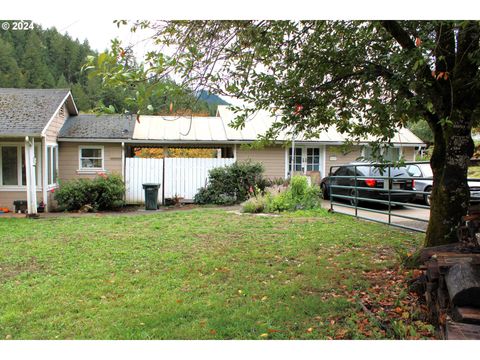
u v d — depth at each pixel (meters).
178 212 12.38
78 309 4.35
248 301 4.56
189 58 3.92
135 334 3.75
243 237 8.12
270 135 5.98
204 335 3.72
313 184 14.56
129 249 7.12
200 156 21.98
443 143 5.59
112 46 3.46
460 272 3.37
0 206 13.65
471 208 4.37
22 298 4.68
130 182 15.55
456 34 4.75
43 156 13.28
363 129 5.64
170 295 4.79
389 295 4.70
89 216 11.90
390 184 9.22
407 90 4.58
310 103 5.28
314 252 6.84
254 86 5.08
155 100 3.97
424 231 8.28
